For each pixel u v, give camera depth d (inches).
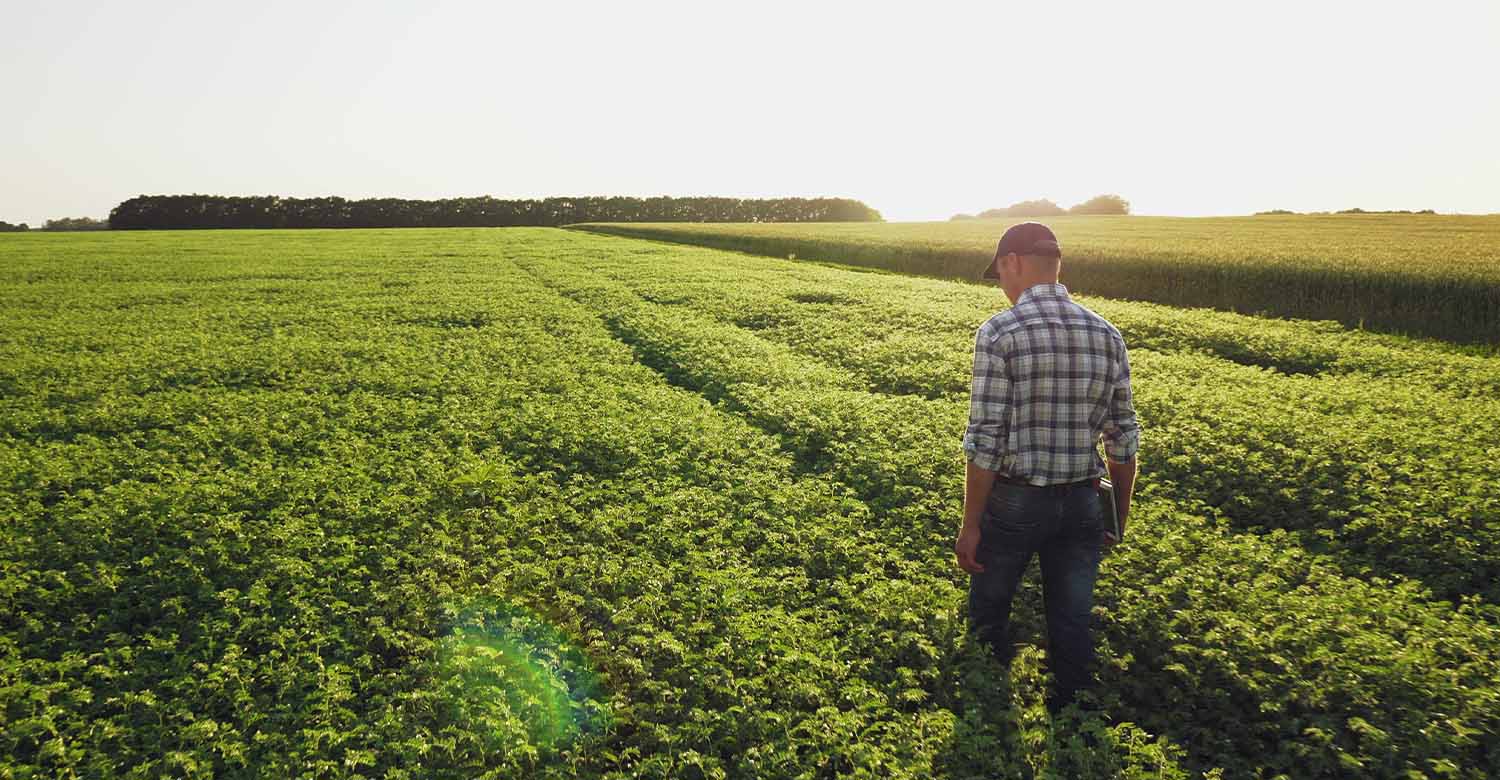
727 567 236.8
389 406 431.5
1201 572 223.3
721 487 307.7
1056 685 181.3
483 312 834.2
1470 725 159.6
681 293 970.1
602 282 1129.4
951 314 761.0
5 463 340.2
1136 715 183.5
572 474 332.2
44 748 165.3
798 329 704.4
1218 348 630.5
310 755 165.3
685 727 166.7
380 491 301.9
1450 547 243.4
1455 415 377.4
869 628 204.2
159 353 603.5
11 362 569.6
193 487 305.1
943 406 413.7
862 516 277.9
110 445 382.3
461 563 241.9
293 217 4301.2
